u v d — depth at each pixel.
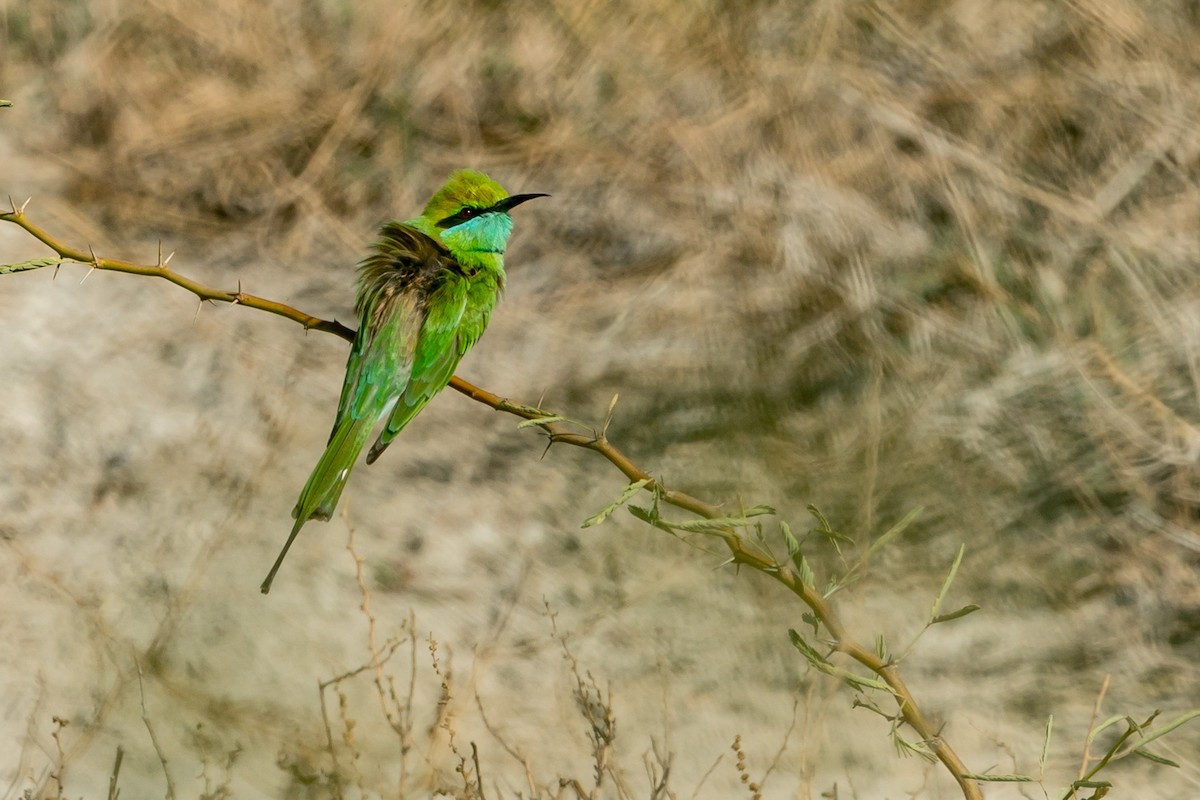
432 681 10.19
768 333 13.68
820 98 15.52
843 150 15.12
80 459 12.62
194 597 10.98
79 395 13.37
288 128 16.97
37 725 9.73
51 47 17.92
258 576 11.26
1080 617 10.52
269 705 9.88
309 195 16.45
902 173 14.60
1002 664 10.16
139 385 13.58
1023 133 14.77
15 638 10.56
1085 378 12.10
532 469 12.53
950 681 10.03
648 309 14.33
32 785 9.07
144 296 14.95
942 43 15.85
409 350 8.02
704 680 10.16
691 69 16.59
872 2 16.33
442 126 16.94
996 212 13.99
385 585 11.23
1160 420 11.73
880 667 5.84
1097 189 14.06
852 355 13.08
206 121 17.09
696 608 10.82
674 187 15.45
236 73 17.58
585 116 16.59
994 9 15.90
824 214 14.39
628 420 13.03
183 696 9.91
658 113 16.27
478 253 8.66
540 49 17.16
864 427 12.16
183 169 16.73
